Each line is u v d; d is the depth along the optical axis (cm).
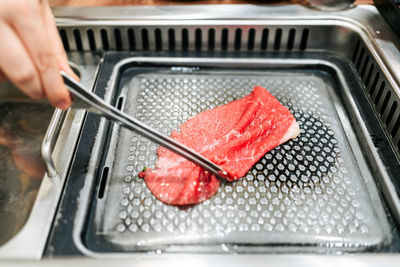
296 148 36
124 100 41
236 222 31
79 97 26
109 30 43
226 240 30
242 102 40
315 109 40
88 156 34
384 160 34
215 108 39
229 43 44
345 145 37
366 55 41
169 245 30
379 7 43
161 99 41
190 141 36
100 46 44
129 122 28
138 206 32
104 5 45
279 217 31
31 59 24
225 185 33
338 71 43
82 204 31
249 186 33
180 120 39
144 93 41
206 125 37
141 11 44
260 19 43
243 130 37
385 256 26
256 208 32
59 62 27
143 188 33
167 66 44
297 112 40
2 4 22
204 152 34
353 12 43
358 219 31
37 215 29
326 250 30
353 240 30
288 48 45
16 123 43
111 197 33
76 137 35
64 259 25
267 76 44
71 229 29
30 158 40
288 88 42
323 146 36
